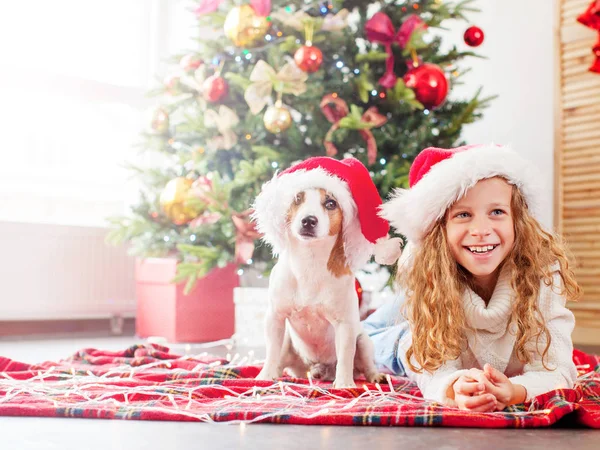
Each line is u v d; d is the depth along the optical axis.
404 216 1.39
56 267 3.83
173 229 3.23
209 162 3.22
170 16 4.46
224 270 3.47
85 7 4.23
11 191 3.97
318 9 3.05
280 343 1.67
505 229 1.30
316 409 1.28
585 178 3.64
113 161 4.37
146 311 3.49
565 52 3.73
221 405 1.34
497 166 1.28
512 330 1.32
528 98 3.94
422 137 2.81
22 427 1.15
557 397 1.21
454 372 1.30
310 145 2.98
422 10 3.03
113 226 3.88
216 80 2.98
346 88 2.91
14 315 3.68
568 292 1.36
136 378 1.63
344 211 1.55
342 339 1.58
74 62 4.19
